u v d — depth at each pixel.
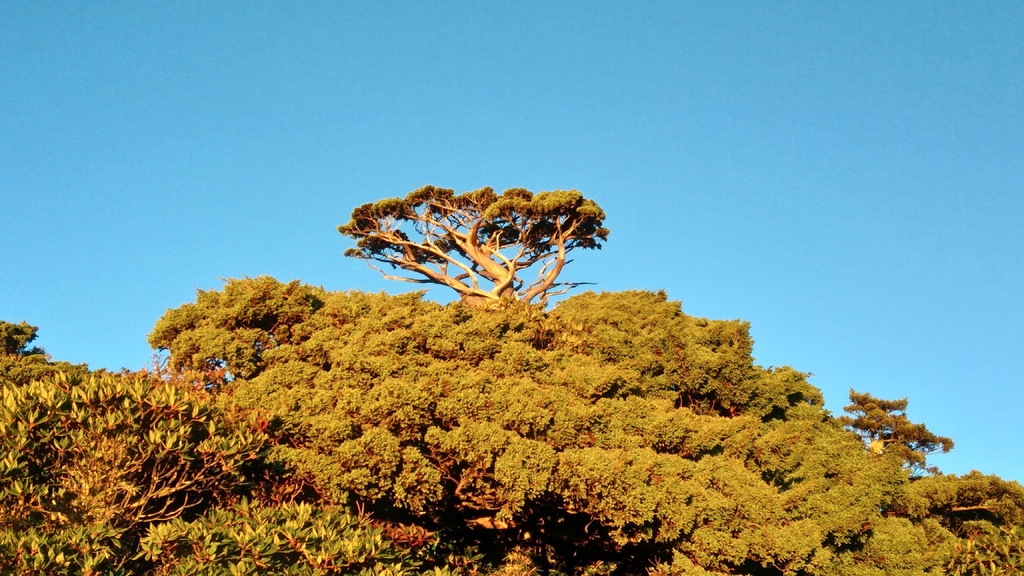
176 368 12.31
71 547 7.21
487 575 11.51
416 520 11.10
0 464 7.63
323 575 7.84
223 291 13.36
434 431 10.15
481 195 27.20
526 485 9.57
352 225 27.83
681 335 14.80
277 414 10.53
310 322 12.97
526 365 11.79
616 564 11.88
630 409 11.30
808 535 10.05
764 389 14.17
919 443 26.70
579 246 26.75
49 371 16.06
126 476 8.48
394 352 11.54
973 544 12.66
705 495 9.89
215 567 7.51
